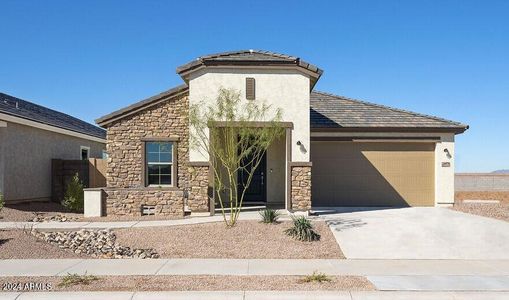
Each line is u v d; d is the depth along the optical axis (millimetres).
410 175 19516
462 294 7605
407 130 19219
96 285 8086
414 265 9820
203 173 15797
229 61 15688
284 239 12000
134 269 9336
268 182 18391
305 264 9859
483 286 8094
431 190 19500
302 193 15891
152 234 12586
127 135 17438
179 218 15453
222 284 8172
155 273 9000
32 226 13375
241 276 8781
